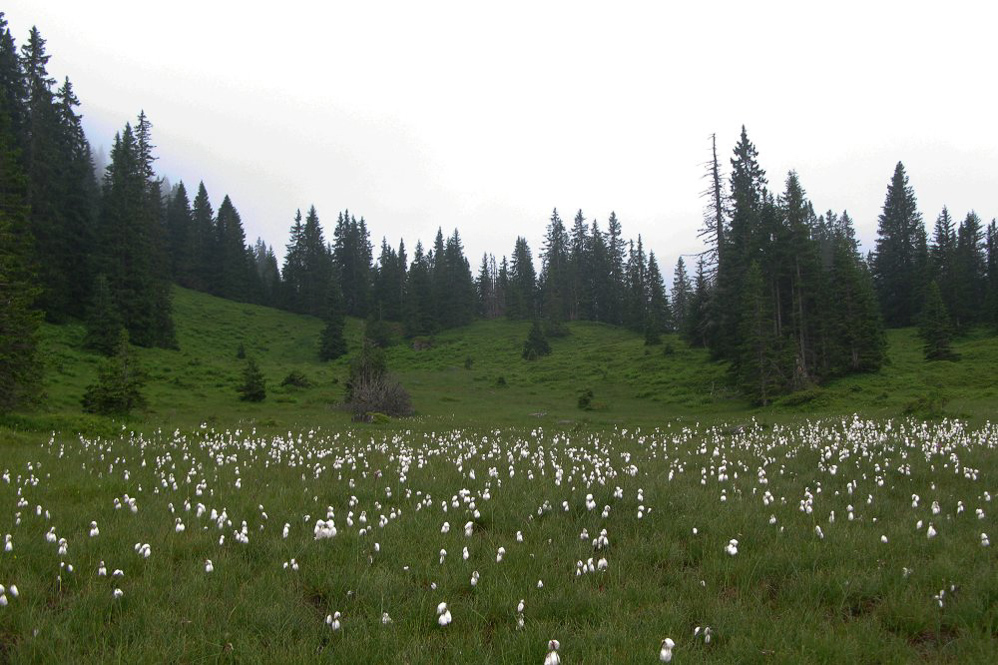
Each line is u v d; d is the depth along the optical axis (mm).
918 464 12805
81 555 6645
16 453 14328
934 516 8711
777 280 53344
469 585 6281
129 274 66250
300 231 119438
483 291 137250
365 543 7434
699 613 5684
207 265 112688
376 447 18578
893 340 68812
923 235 85938
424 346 97312
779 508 9352
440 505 9625
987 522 8289
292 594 5883
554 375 69312
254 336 92500
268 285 129375
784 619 5504
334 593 5969
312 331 102000
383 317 116812
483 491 10547
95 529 7246
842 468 12797
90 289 64938
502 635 5191
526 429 30750
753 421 27125
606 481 11414
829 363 50750
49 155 61875
